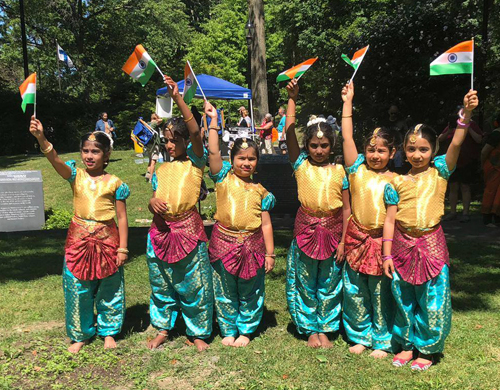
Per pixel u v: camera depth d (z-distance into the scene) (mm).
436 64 3730
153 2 34562
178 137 4242
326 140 4191
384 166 4141
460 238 7777
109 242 4266
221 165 4289
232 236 4285
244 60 34750
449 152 3758
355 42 15961
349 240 4137
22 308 5215
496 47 16078
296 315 4430
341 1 26484
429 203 3803
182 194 4168
